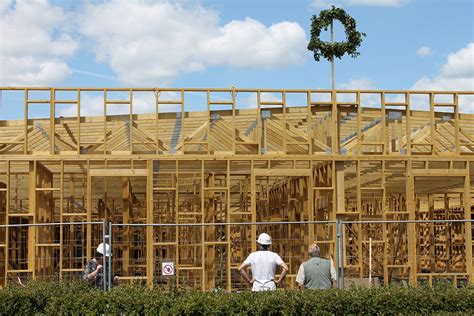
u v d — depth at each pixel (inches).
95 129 690.2
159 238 761.6
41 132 660.1
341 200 655.1
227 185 646.5
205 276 657.0
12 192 848.9
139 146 669.9
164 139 683.4
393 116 674.8
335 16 1026.7
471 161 670.5
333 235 649.6
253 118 677.3
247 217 785.6
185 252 821.2
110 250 425.7
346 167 706.8
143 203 936.3
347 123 731.4
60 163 642.8
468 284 423.2
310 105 661.9
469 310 397.7
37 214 633.0
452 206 1106.1
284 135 655.8
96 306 390.6
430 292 402.3
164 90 652.7
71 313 388.2
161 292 400.8
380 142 666.8
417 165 687.1
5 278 605.3
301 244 692.7
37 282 433.7
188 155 645.3
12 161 636.1
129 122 655.8
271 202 890.1
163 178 744.3
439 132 700.0
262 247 443.8
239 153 662.5
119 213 1003.9
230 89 657.6
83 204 821.9
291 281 658.8
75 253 847.1
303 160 654.5
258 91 659.4
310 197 648.4
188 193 817.5
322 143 667.4
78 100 645.3
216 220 853.2
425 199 1116.5
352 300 390.3
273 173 647.8
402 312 394.3
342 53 1023.6
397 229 880.9
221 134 663.1
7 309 393.4
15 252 830.5
